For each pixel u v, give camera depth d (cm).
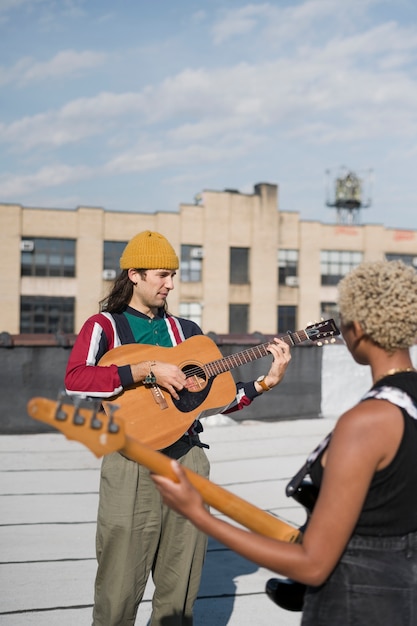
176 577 282
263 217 5322
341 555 158
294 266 5444
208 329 5200
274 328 5344
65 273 4897
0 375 838
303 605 182
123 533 274
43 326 4853
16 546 464
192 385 299
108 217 4962
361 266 174
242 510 169
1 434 837
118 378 283
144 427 288
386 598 159
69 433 157
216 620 364
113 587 276
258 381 314
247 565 446
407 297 166
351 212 6197
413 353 953
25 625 351
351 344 176
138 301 308
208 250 5191
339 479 155
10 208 4781
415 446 159
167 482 161
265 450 775
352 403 999
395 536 162
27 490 601
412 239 5694
